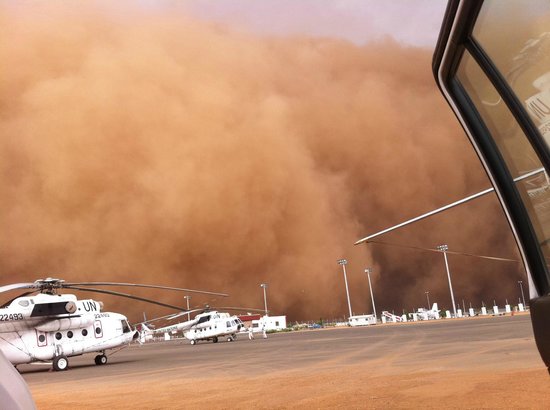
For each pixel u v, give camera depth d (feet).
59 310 74.64
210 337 163.43
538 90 6.02
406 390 23.73
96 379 51.11
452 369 31.78
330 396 24.22
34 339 73.61
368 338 95.35
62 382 50.78
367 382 28.76
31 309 72.69
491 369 29.60
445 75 7.10
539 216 7.24
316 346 82.17
